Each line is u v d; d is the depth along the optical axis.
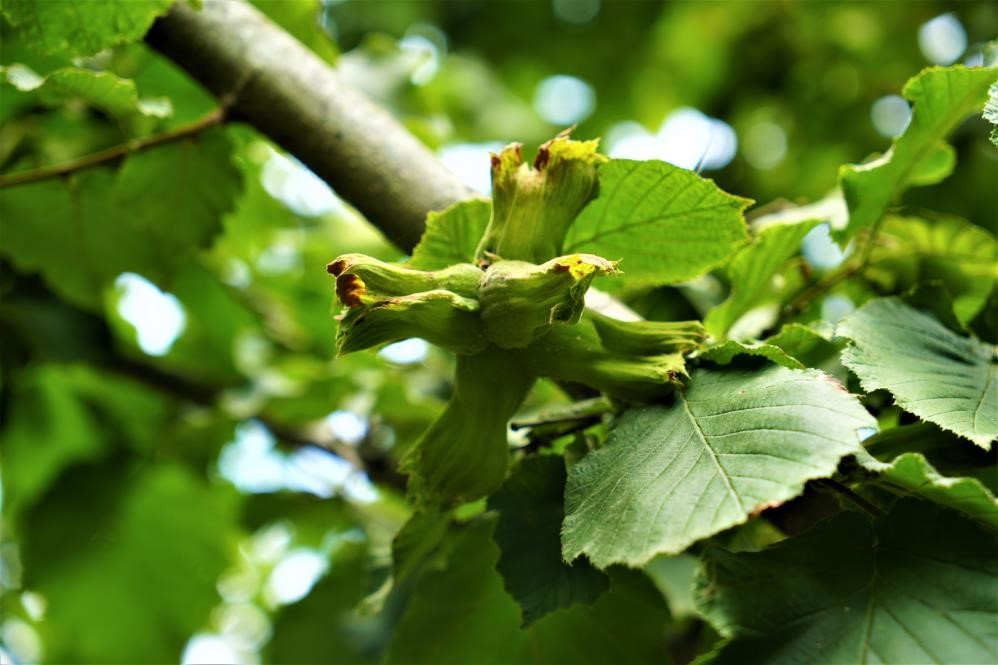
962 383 0.50
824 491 0.49
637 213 0.54
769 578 0.46
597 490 0.48
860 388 0.52
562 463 0.53
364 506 0.80
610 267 0.47
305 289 0.90
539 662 0.57
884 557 0.46
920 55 1.13
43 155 0.73
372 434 0.79
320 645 0.77
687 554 0.55
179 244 0.68
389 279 0.48
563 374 0.50
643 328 0.51
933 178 0.59
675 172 0.52
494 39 1.41
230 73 0.61
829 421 0.46
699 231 0.54
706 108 1.31
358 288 0.48
